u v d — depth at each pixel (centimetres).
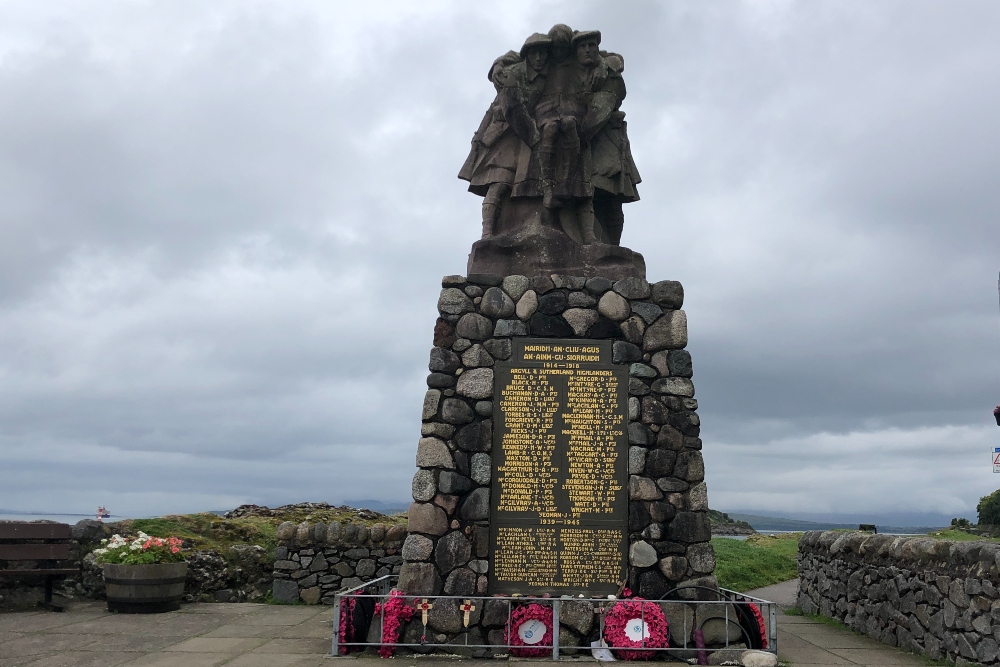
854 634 942
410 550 798
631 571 802
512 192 948
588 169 944
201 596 1109
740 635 775
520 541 807
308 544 1126
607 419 835
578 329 857
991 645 671
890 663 760
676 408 841
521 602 782
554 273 898
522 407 835
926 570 792
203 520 1245
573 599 759
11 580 1045
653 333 860
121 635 855
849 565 998
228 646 798
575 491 819
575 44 954
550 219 941
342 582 1115
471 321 855
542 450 826
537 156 941
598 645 758
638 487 818
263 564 1166
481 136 981
